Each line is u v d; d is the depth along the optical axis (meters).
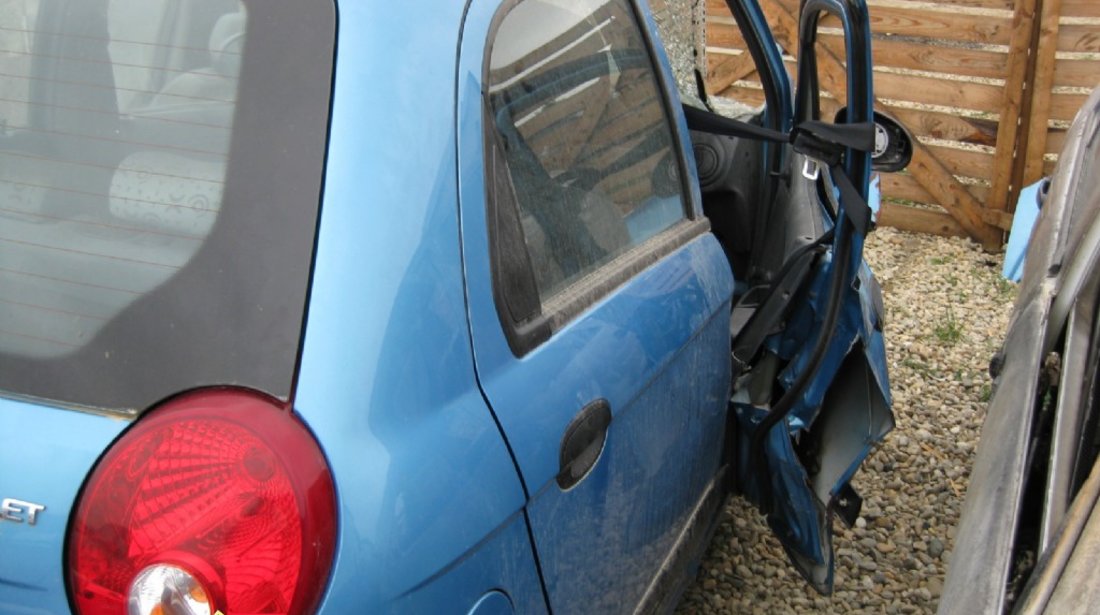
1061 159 3.63
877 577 3.43
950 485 3.93
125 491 1.34
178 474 1.33
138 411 1.40
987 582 1.83
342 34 1.49
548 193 1.90
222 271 1.42
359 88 1.47
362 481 1.37
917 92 6.04
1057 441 2.00
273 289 1.40
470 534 1.50
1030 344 2.54
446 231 1.54
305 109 1.46
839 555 3.54
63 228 1.51
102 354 1.43
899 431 4.29
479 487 1.53
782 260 3.29
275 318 1.39
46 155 1.54
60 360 1.44
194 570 1.31
